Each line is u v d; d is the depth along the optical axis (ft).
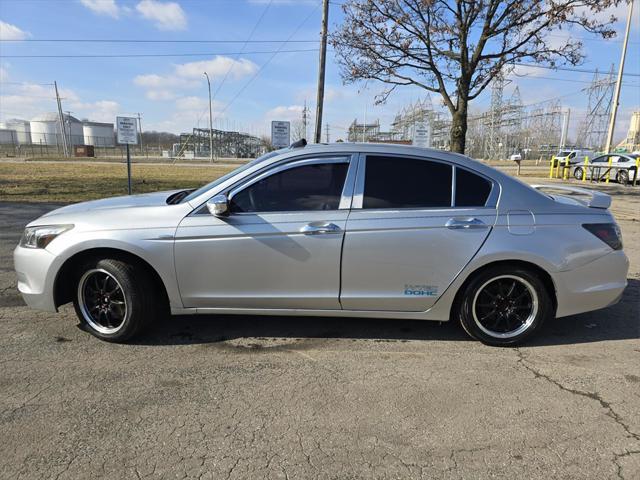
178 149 330.95
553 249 11.84
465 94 50.90
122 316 12.21
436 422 9.04
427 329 13.60
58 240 11.87
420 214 11.73
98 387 10.11
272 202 11.89
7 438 8.30
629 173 71.41
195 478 7.39
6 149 288.10
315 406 9.53
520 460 7.97
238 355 11.79
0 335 12.75
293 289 11.92
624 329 13.79
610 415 9.36
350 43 52.70
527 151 234.58
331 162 12.01
